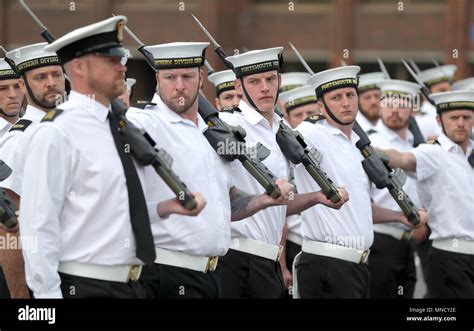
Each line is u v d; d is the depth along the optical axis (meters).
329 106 22.05
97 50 15.13
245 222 20.48
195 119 18.14
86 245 15.38
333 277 21.78
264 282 20.66
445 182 24.56
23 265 19.16
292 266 25.03
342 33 72.12
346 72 22.05
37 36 66.44
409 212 22.36
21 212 15.09
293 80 30.36
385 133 28.84
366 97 30.83
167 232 17.33
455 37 70.88
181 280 17.48
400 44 72.00
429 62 71.56
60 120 15.16
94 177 15.19
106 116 15.41
